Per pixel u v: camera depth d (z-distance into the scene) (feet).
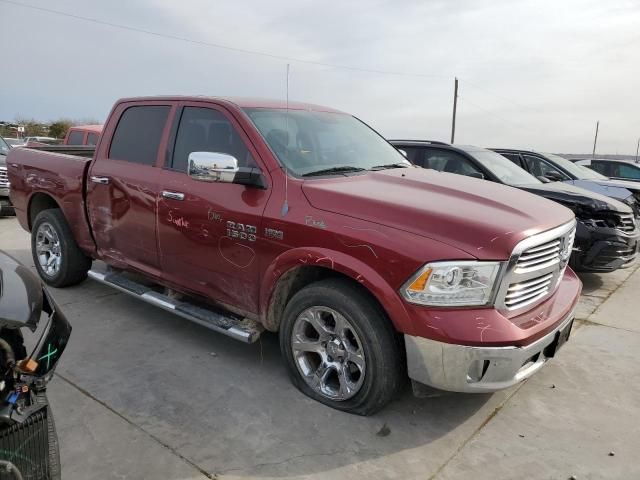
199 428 9.98
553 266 10.79
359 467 9.03
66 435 9.62
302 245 10.48
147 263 14.32
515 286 9.62
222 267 12.10
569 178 28.37
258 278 11.41
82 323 14.93
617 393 11.94
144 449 9.30
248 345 13.80
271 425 10.14
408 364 9.48
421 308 9.13
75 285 18.06
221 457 9.15
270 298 11.28
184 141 13.43
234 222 11.59
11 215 33.55
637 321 16.78
